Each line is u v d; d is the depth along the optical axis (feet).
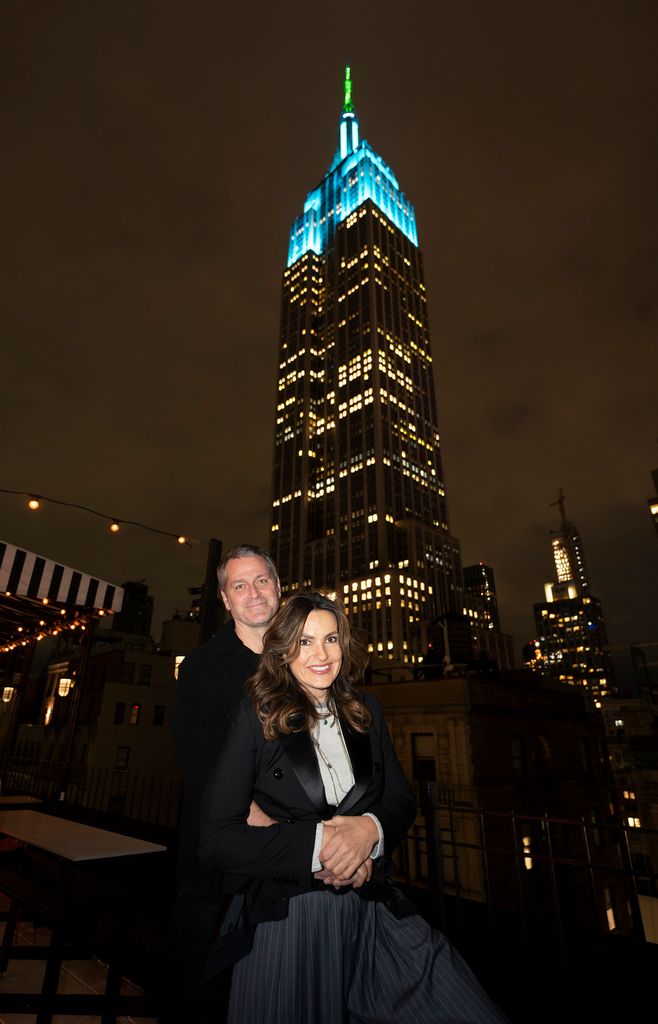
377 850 6.21
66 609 30.32
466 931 14.30
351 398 529.86
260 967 5.77
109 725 95.50
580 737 74.08
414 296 616.80
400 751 57.67
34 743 111.96
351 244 609.83
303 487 530.27
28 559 25.27
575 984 11.65
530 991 11.48
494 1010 5.95
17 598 29.66
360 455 495.41
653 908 45.83
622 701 153.17
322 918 5.95
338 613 7.43
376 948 6.30
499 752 56.39
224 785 6.15
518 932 14.29
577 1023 10.38
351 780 6.89
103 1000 9.93
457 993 6.00
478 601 500.33
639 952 11.91
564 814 61.41
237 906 6.19
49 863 16.21
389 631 407.23
